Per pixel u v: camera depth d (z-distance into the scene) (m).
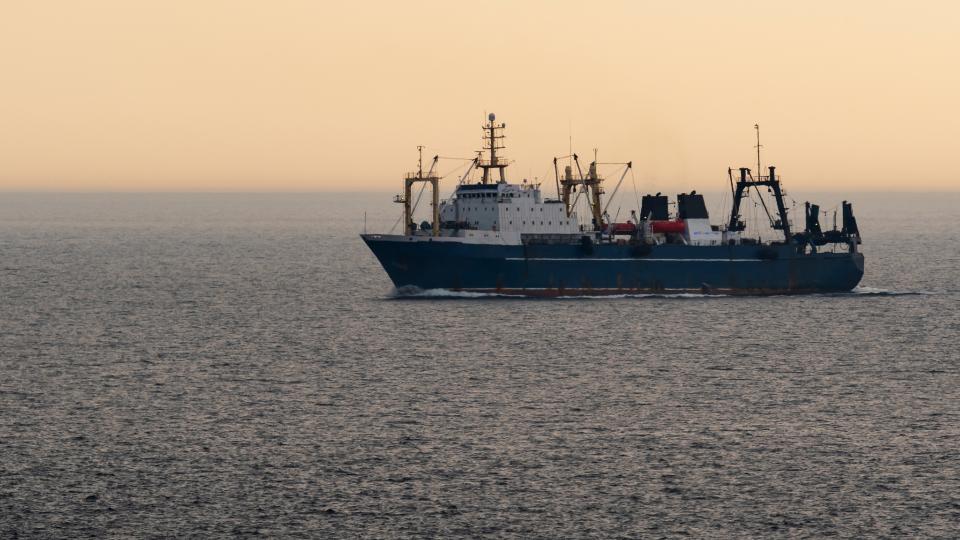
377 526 106.75
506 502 112.56
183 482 117.19
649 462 124.31
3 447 127.69
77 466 121.62
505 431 135.75
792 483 118.06
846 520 108.75
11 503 111.12
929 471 121.50
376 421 139.88
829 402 150.62
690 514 110.06
